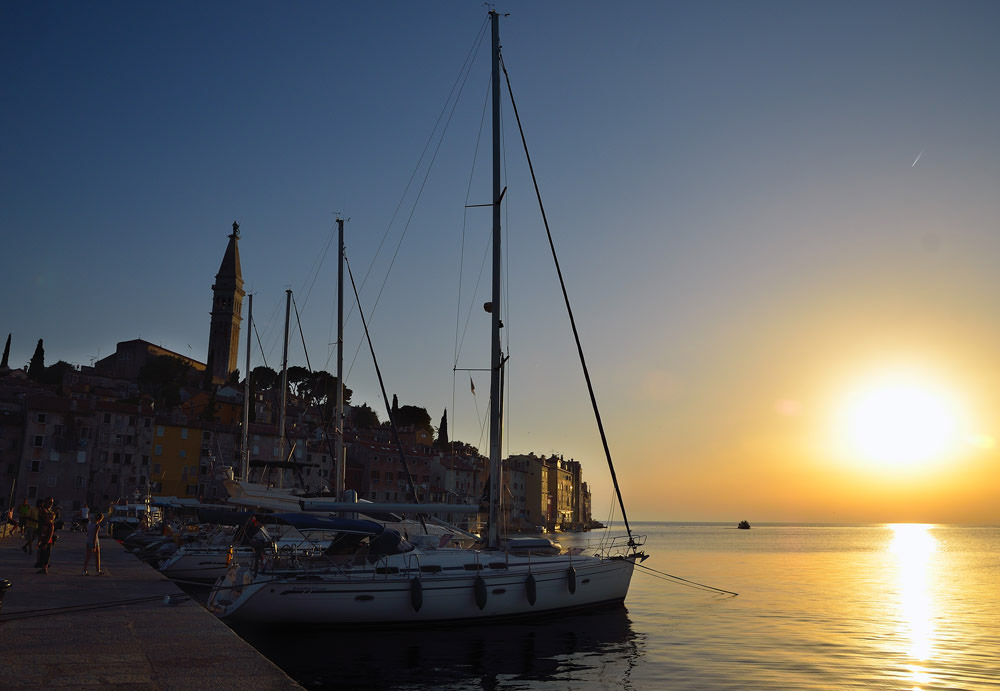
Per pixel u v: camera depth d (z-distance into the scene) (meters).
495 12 30.84
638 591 46.06
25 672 10.84
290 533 29.20
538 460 177.62
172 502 47.88
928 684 20.61
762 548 127.69
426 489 130.38
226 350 193.75
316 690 18.25
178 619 15.83
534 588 25.67
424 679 19.44
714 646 25.86
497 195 29.39
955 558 99.12
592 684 19.75
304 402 141.62
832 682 20.67
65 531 67.06
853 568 74.38
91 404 102.06
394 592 23.47
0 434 98.00
